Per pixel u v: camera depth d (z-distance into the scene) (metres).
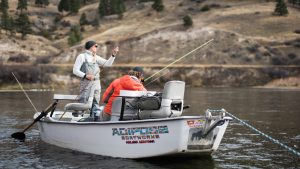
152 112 11.02
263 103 30.58
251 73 70.44
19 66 60.19
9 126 17.47
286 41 86.88
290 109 25.50
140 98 11.09
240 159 11.27
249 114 22.53
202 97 38.41
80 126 11.64
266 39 88.81
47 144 13.22
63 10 155.62
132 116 11.41
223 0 131.75
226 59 79.56
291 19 102.75
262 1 127.62
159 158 10.73
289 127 17.30
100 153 11.38
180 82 10.84
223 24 101.50
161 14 125.62
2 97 36.56
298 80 68.00
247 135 15.20
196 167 10.37
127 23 126.69
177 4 131.38
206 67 71.19
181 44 87.31
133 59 85.31
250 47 81.88
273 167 10.43
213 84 69.62
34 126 17.56
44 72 59.19
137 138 10.66
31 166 10.56
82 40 110.81
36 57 92.56
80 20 138.88
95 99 12.60
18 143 13.52
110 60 12.84
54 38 124.31
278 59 78.38
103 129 11.12
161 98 10.95
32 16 145.75
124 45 89.88
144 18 126.19
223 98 36.84
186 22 93.56
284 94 43.34
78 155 11.61
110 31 112.12
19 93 43.94
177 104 11.02
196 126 10.23
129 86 11.30
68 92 47.19
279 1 106.75
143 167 10.27
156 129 10.37
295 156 11.69
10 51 98.50
